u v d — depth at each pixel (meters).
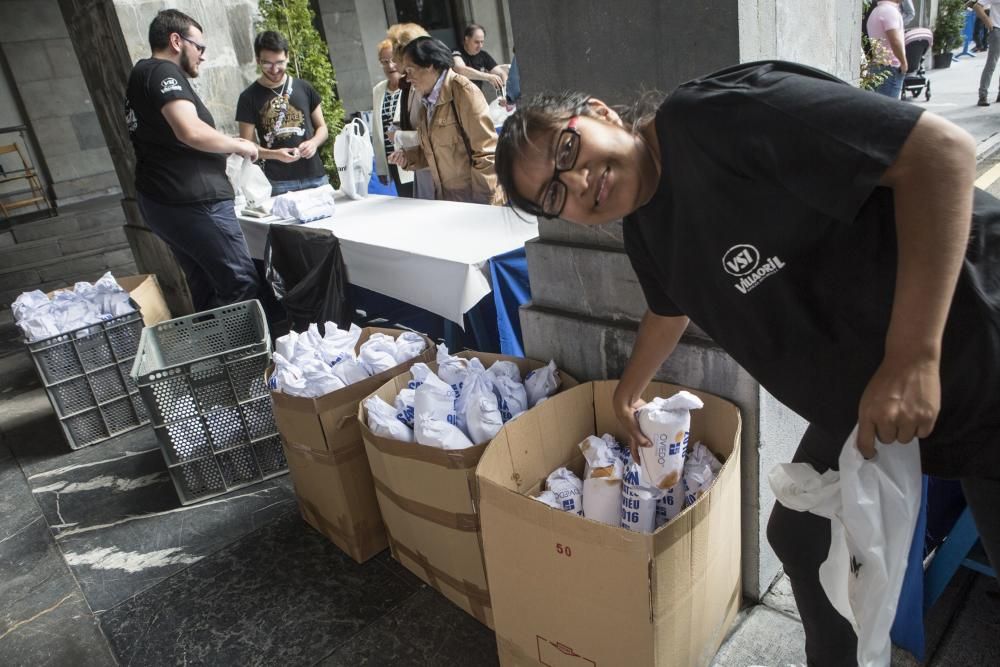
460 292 2.32
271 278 3.57
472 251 2.45
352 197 4.06
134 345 3.34
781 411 1.67
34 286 6.77
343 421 1.99
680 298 1.15
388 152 4.97
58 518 2.69
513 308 2.41
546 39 1.68
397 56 3.81
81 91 8.75
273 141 4.30
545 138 0.98
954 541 1.51
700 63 1.44
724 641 1.67
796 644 1.63
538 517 1.33
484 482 1.41
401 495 1.83
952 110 7.43
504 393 1.87
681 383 1.73
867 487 0.97
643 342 1.40
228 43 4.71
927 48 8.09
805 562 1.30
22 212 8.68
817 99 0.82
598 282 1.83
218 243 3.42
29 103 8.45
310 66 5.20
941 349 0.92
